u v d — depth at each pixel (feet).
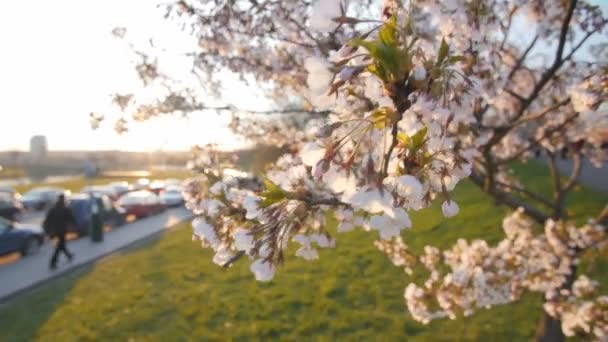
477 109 9.49
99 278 34.99
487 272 11.35
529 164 60.39
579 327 10.76
